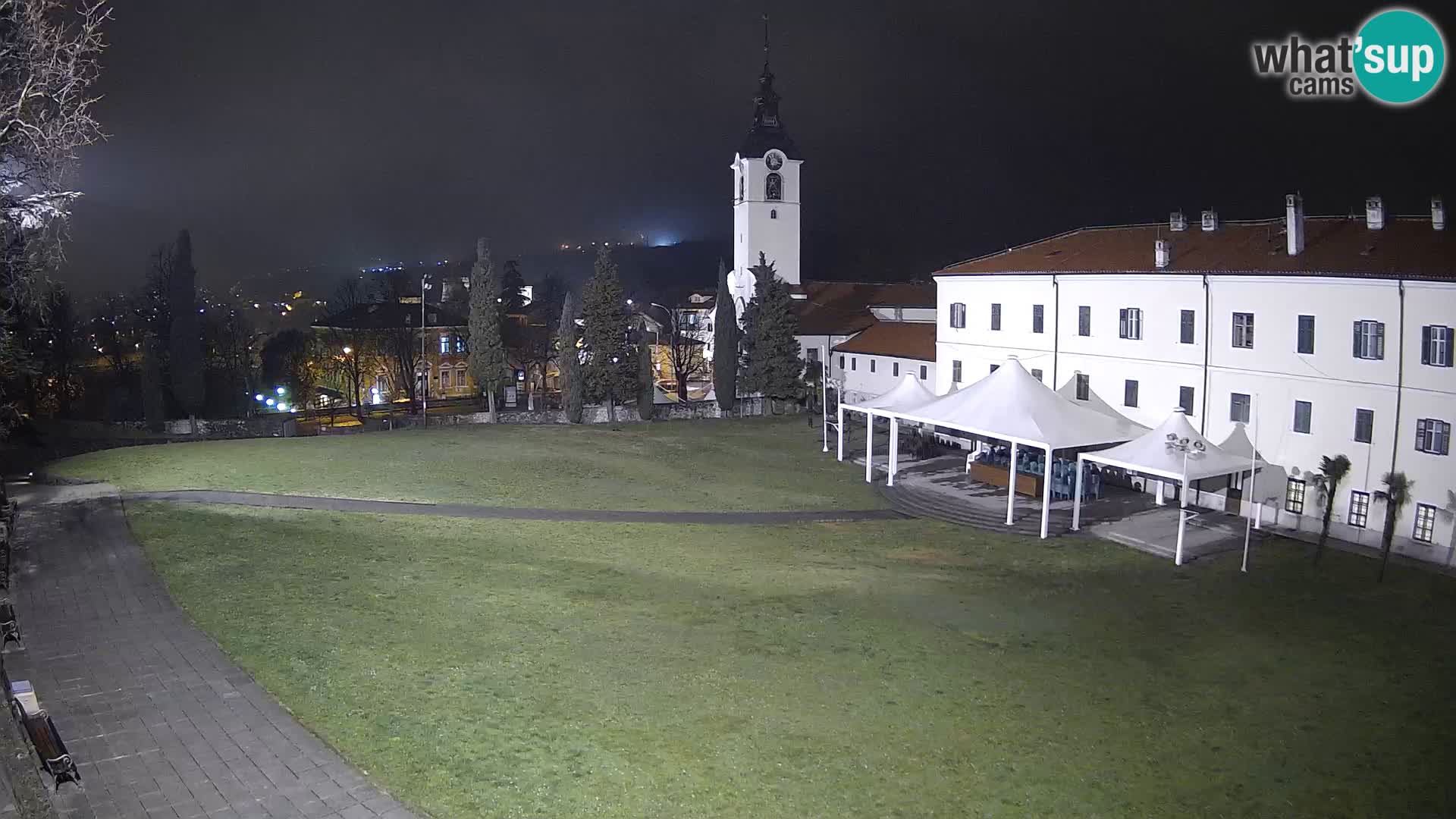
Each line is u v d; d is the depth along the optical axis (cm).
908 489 4441
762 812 1502
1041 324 4950
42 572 2477
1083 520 3891
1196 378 4153
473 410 9075
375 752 1586
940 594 2889
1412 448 3428
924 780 1661
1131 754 1845
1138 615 2780
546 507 3912
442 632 2197
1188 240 4584
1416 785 1778
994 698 2072
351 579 2567
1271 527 3784
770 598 2717
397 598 2430
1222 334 4041
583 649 2167
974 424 4088
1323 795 1727
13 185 2209
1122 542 3634
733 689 2002
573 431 6291
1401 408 3447
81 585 2378
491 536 3284
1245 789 1731
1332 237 3975
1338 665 2414
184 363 6312
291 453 4878
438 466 4653
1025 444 3844
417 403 9406
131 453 4703
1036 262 5144
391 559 2825
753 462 5269
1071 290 4756
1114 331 4538
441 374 10056
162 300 7819
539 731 1722
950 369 5662
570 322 6856
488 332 6850
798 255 9500
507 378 7038
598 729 1753
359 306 10088
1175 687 2220
